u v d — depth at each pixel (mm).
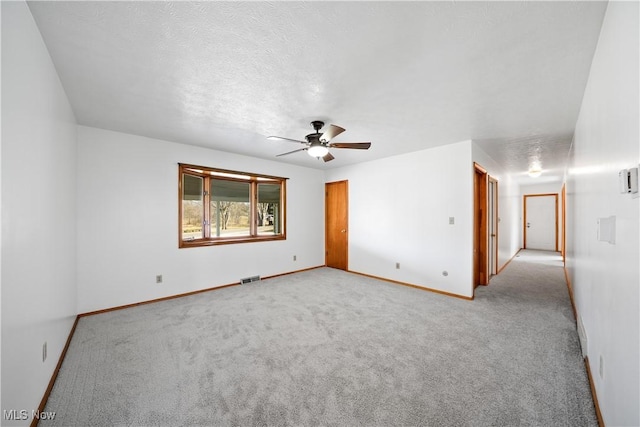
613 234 1314
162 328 2701
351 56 1750
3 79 1141
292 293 3896
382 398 1675
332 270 5492
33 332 1484
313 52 1706
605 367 1432
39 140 1606
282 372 1950
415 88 2178
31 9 1360
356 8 1335
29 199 1445
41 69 1603
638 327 974
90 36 1563
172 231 3719
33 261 1507
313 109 2594
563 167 5406
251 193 4879
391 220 4582
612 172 1347
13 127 1245
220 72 1950
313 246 5668
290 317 2982
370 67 1879
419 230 4176
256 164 4672
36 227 1558
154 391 1743
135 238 3400
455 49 1673
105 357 2152
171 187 3715
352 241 5281
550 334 2539
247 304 3420
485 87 2158
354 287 4219
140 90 2227
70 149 2566
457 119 2852
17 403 1267
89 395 1705
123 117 2820
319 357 2150
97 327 2719
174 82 2094
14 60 1241
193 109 2605
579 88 2160
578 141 2801
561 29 1484
